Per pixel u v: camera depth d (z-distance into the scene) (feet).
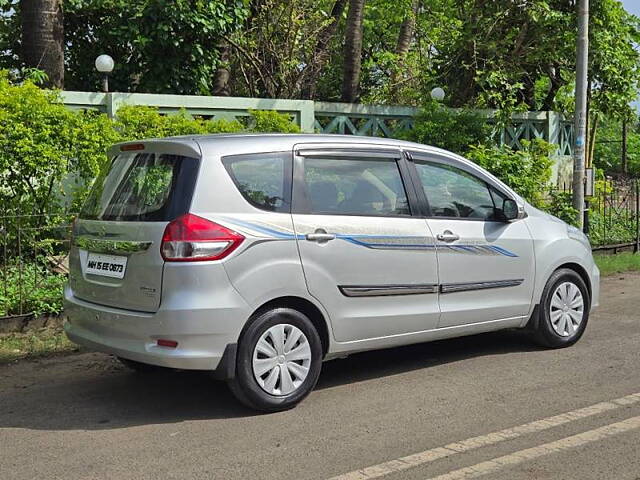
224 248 15.76
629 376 19.29
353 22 44.29
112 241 16.66
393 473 13.33
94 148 26.86
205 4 39.45
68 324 18.34
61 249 27.25
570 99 49.14
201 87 41.98
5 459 14.25
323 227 17.26
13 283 24.41
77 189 27.96
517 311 21.12
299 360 16.93
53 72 33.91
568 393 17.89
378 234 18.11
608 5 44.80
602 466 13.53
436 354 21.93
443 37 54.03
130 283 16.16
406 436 15.17
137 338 16.05
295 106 37.96
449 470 13.43
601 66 45.55
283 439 15.08
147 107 31.14
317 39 49.67
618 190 45.62
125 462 14.02
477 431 15.40
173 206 15.89
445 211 19.74
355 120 41.73
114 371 20.47
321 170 17.83
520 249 20.99
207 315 15.49
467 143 40.88
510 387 18.48
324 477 13.21
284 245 16.57
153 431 15.70
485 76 45.06
